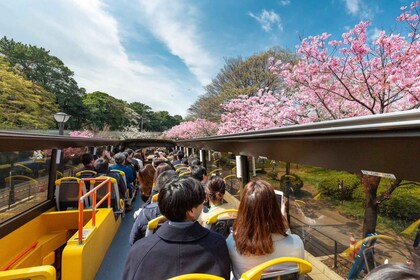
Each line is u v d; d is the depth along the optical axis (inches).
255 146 133.3
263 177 143.2
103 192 178.4
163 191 54.6
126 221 203.0
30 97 901.2
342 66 228.4
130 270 50.9
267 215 59.4
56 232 157.1
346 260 88.1
